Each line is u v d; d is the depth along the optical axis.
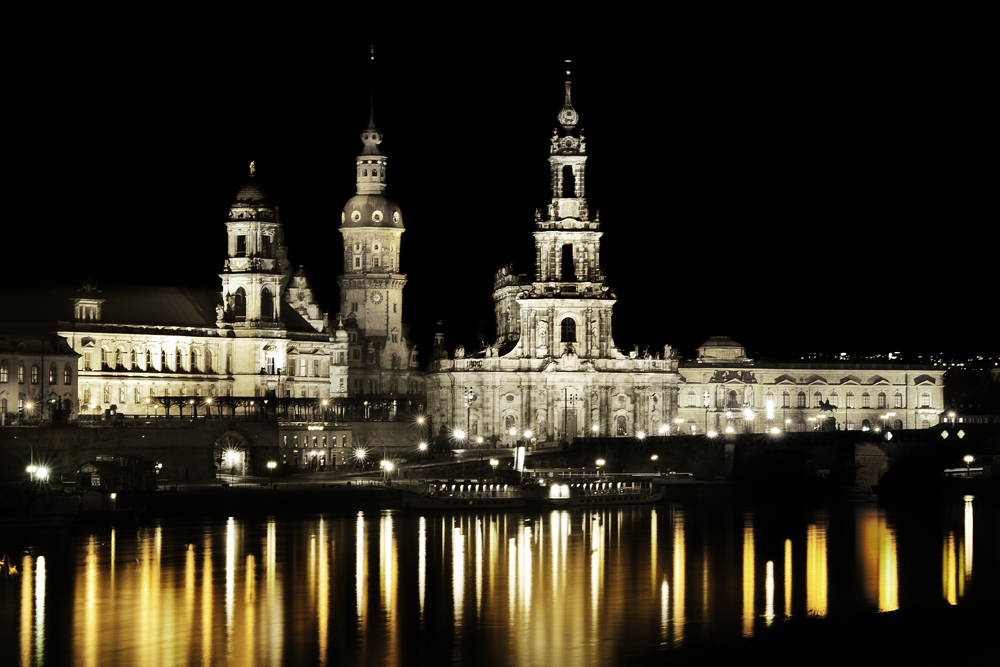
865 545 187.00
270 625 136.38
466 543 184.38
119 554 169.50
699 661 122.00
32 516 187.50
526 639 132.38
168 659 124.19
